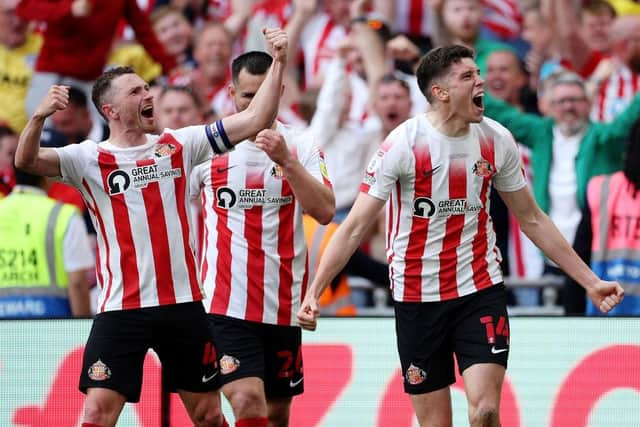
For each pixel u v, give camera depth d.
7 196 30.55
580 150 31.97
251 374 22.98
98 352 20.97
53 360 25.25
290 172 21.53
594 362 25.05
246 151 23.34
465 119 21.14
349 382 25.39
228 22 39.41
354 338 25.44
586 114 32.31
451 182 21.38
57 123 34.12
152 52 36.72
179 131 21.34
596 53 36.81
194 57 38.91
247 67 22.88
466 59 21.14
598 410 24.98
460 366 21.48
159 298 21.09
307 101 34.75
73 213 28.31
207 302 23.38
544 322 25.19
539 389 25.09
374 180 21.50
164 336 21.31
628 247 27.36
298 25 37.69
